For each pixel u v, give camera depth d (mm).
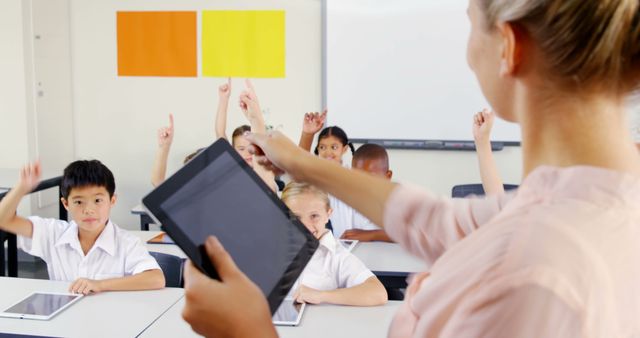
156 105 4121
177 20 4016
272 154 775
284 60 3945
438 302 425
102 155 4230
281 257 652
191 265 526
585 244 370
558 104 413
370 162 2701
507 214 416
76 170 2008
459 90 3809
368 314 1648
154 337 1469
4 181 3420
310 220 1942
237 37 3973
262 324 487
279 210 704
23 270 3918
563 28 385
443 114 3848
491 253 391
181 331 1511
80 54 4160
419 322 448
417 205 588
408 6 3795
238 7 3953
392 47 3838
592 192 393
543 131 427
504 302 367
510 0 406
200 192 642
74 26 4145
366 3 3828
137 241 2084
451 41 3775
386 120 3902
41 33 3939
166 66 4062
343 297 1722
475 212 526
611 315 371
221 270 497
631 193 392
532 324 357
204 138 4098
